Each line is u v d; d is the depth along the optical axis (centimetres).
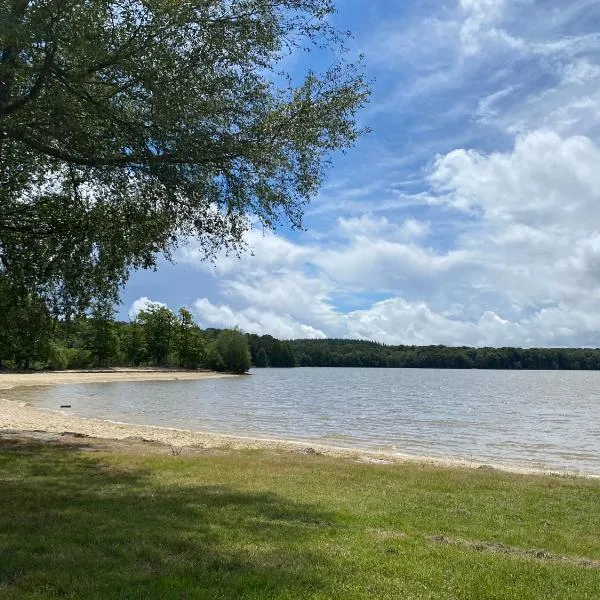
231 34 960
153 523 742
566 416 4228
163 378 9394
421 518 887
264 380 10588
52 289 1250
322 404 5119
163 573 554
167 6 877
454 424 3559
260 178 1032
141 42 903
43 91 924
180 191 1001
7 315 1305
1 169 1052
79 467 1207
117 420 3259
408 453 2277
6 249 1197
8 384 6519
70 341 1465
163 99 905
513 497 1130
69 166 1129
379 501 1004
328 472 1334
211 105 950
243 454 1631
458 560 644
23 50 846
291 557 621
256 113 1012
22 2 858
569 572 631
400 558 641
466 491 1177
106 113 924
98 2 851
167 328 11644
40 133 948
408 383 10456
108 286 1230
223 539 685
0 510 791
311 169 1070
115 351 10375
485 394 7194
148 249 1151
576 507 1061
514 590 555
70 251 1143
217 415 3825
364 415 4084
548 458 2267
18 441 1644
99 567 565
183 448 1702
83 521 738
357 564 608
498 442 2738
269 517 817
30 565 565
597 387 9425
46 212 1193
